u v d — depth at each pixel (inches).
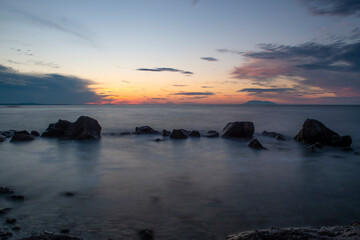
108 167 533.6
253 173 492.1
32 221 276.8
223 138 1014.4
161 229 261.4
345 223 280.5
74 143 860.6
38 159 608.1
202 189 391.5
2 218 283.9
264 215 298.8
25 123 1665.8
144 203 331.9
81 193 369.4
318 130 878.4
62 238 210.7
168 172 494.9
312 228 250.1
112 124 1647.4
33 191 377.1
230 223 276.8
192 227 266.7
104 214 296.4
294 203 337.4
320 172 502.6
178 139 979.3
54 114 2950.3
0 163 564.4
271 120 2012.8
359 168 536.7
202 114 3085.6
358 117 2448.3
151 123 1737.2
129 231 256.8
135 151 727.7
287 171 510.0
